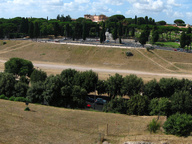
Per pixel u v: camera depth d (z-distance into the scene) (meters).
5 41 156.25
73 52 130.00
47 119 33.47
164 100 44.84
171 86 60.28
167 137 28.98
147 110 45.00
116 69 107.88
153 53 121.25
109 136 29.19
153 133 31.06
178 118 30.91
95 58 122.38
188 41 128.62
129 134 30.17
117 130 31.38
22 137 25.77
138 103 44.28
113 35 156.50
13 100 47.03
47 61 122.44
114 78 62.97
